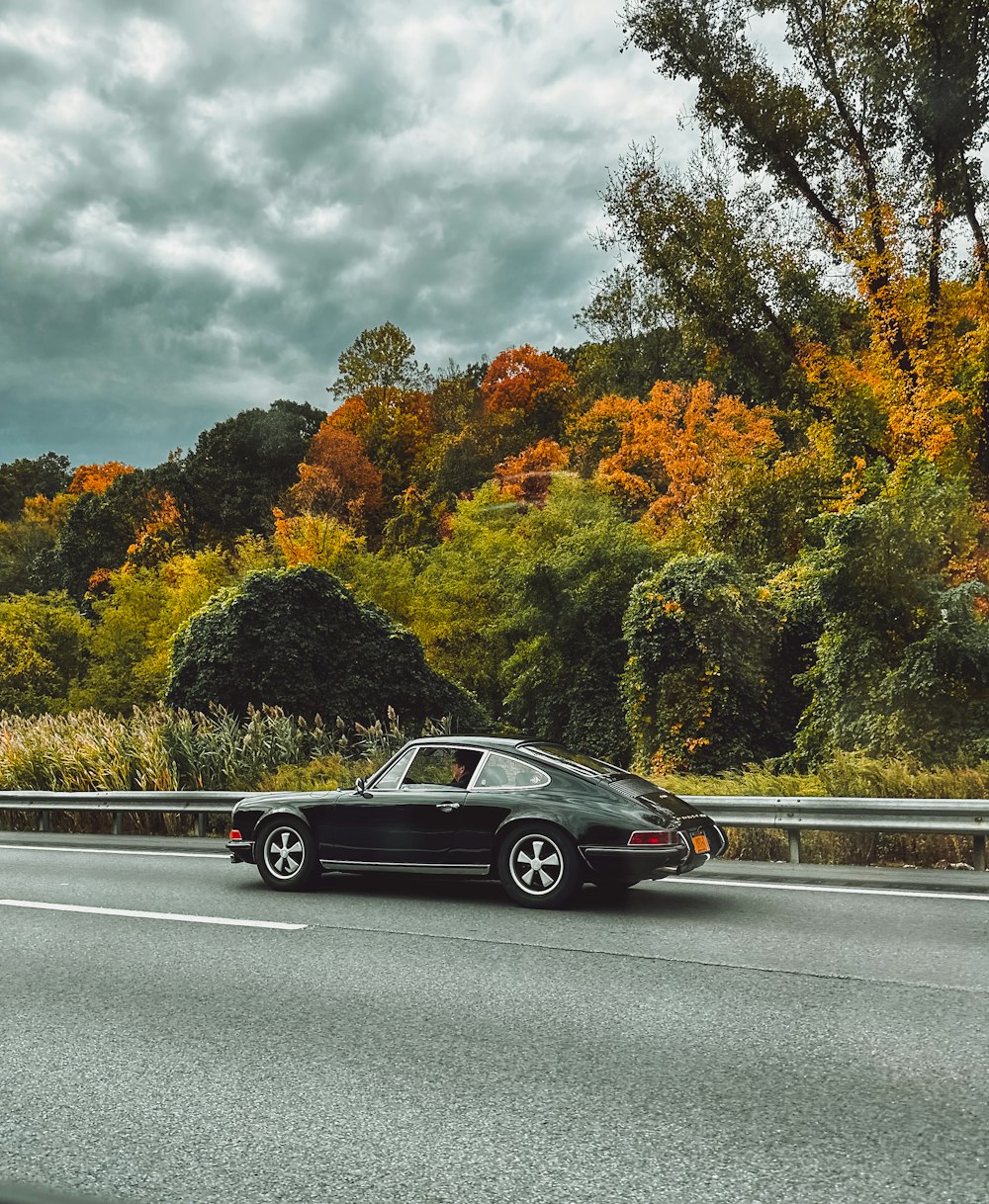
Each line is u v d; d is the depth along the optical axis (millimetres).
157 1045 5297
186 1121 4281
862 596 17250
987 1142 3973
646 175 29422
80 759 18094
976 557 20312
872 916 8359
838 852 11641
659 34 28031
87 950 7562
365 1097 4516
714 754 22625
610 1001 5996
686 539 31641
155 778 17484
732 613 22578
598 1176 3709
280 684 25047
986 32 25109
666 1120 4215
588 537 31609
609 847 8617
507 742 9422
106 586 66688
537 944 7516
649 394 47688
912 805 10742
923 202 26016
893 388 24344
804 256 28656
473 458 64562
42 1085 4730
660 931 7895
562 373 69625
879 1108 4320
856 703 17062
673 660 23406
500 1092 4551
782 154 27922
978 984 6270
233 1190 3643
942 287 25859
